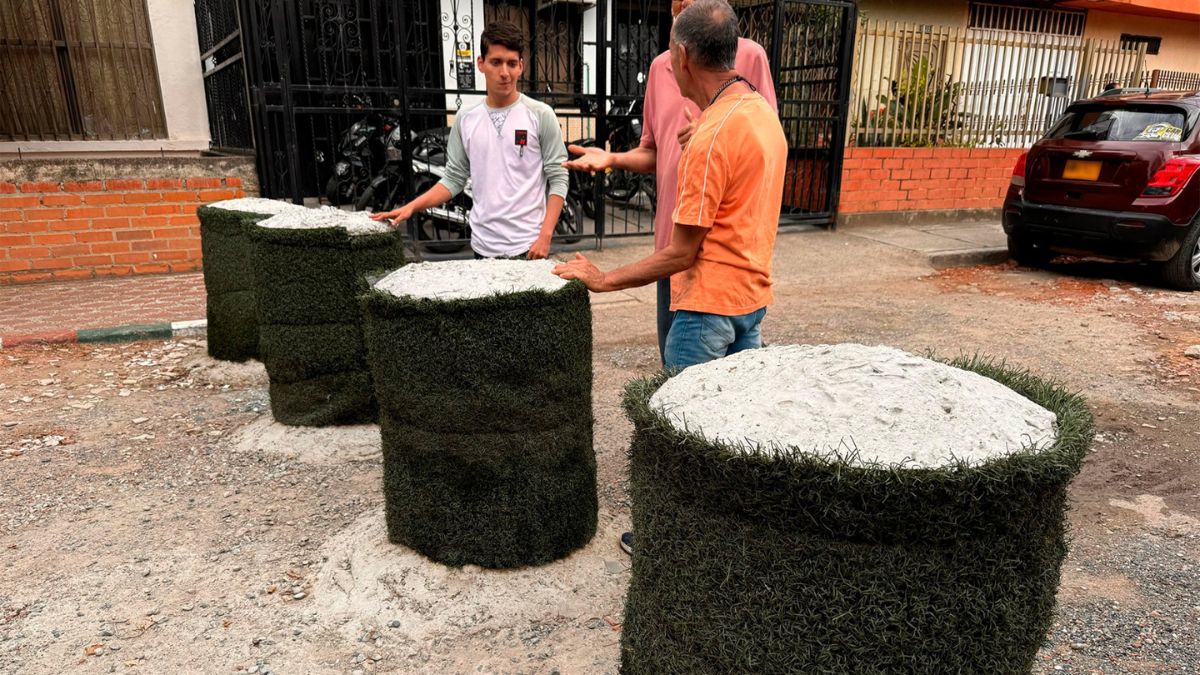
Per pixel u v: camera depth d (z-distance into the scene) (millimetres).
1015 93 11023
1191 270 7312
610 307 6980
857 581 1410
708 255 2600
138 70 8211
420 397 2730
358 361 4082
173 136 8516
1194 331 6152
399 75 7535
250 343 5105
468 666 2496
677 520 1588
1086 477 3826
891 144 10594
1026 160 8031
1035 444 1460
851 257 8844
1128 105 7371
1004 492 1343
